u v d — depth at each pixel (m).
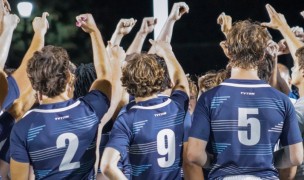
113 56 12.20
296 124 10.67
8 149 11.11
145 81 10.69
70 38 33.12
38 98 10.92
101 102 10.70
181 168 11.13
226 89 10.54
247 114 10.43
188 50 31.80
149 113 10.74
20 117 11.33
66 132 10.30
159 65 10.86
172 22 13.54
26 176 10.39
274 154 11.00
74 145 10.33
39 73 10.24
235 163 10.43
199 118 10.55
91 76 12.57
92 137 10.51
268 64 12.33
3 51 11.53
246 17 32.16
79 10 33.44
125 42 33.16
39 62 10.29
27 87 11.46
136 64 10.76
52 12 32.88
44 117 10.30
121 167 10.64
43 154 10.26
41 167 10.30
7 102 11.24
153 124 10.70
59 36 33.00
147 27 14.81
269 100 10.50
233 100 10.47
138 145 10.65
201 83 14.25
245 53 10.51
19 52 31.86
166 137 10.73
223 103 10.47
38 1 32.56
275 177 10.54
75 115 10.39
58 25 33.00
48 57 10.30
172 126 10.80
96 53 11.27
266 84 10.65
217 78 12.73
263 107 10.46
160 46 11.95
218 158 10.52
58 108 10.38
